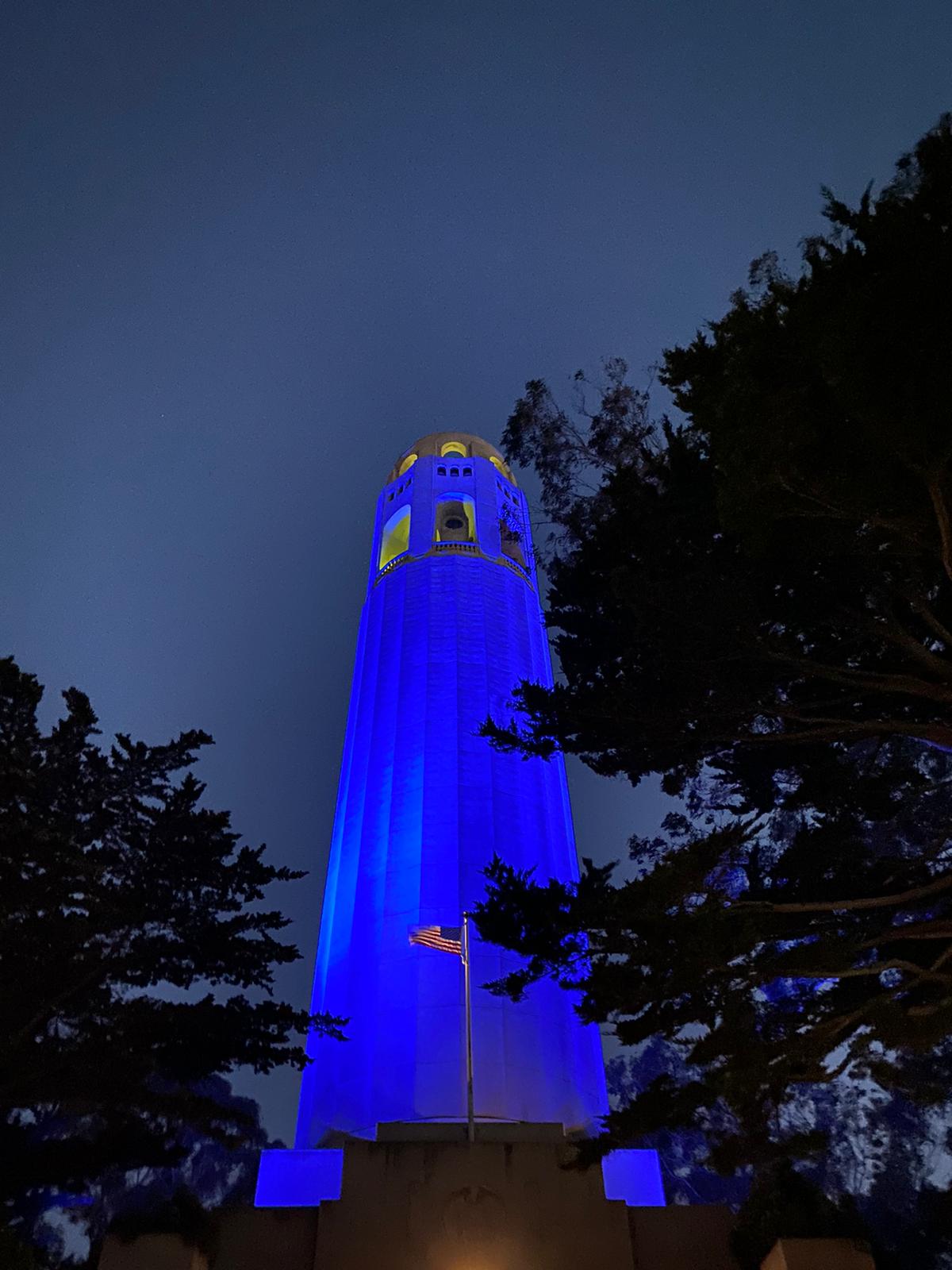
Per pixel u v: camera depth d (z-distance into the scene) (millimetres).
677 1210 21703
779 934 16281
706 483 17688
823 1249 17422
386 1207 21359
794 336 13930
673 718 17875
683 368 15656
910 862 17797
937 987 16219
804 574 16609
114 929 21141
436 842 31516
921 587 16531
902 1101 38188
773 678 17328
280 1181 24516
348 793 36188
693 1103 15039
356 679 40938
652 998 15016
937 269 12461
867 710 18359
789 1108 39344
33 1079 19172
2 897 20125
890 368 12391
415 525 43500
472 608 39281
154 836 22906
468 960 27094
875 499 13992
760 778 19922
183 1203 20000
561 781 37062
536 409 24078
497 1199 21531
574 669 20844
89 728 24375
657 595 16375
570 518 23250
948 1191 29750
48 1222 34781
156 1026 20859
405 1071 26594
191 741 24531
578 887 16469
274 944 22906
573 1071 28047
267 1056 22156
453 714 35031
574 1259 20766
